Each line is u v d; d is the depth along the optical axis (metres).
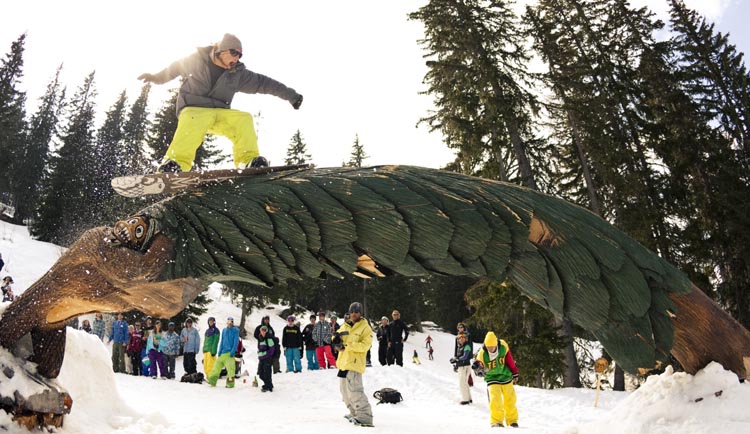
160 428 5.34
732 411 2.95
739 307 18.80
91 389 5.41
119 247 3.25
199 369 20.50
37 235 37.88
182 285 3.20
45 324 3.90
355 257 2.98
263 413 8.45
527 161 17.58
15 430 3.81
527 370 15.12
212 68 4.45
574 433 3.57
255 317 37.16
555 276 3.06
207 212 3.22
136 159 32.84
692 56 24.06
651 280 3.14
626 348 3.05
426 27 18.09
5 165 49.69
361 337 7.66
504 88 17.72
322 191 3.13
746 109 22.28
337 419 7.91
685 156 20.44
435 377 13.38
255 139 4.59
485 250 2.99
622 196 18.19
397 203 3.04
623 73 21.25
